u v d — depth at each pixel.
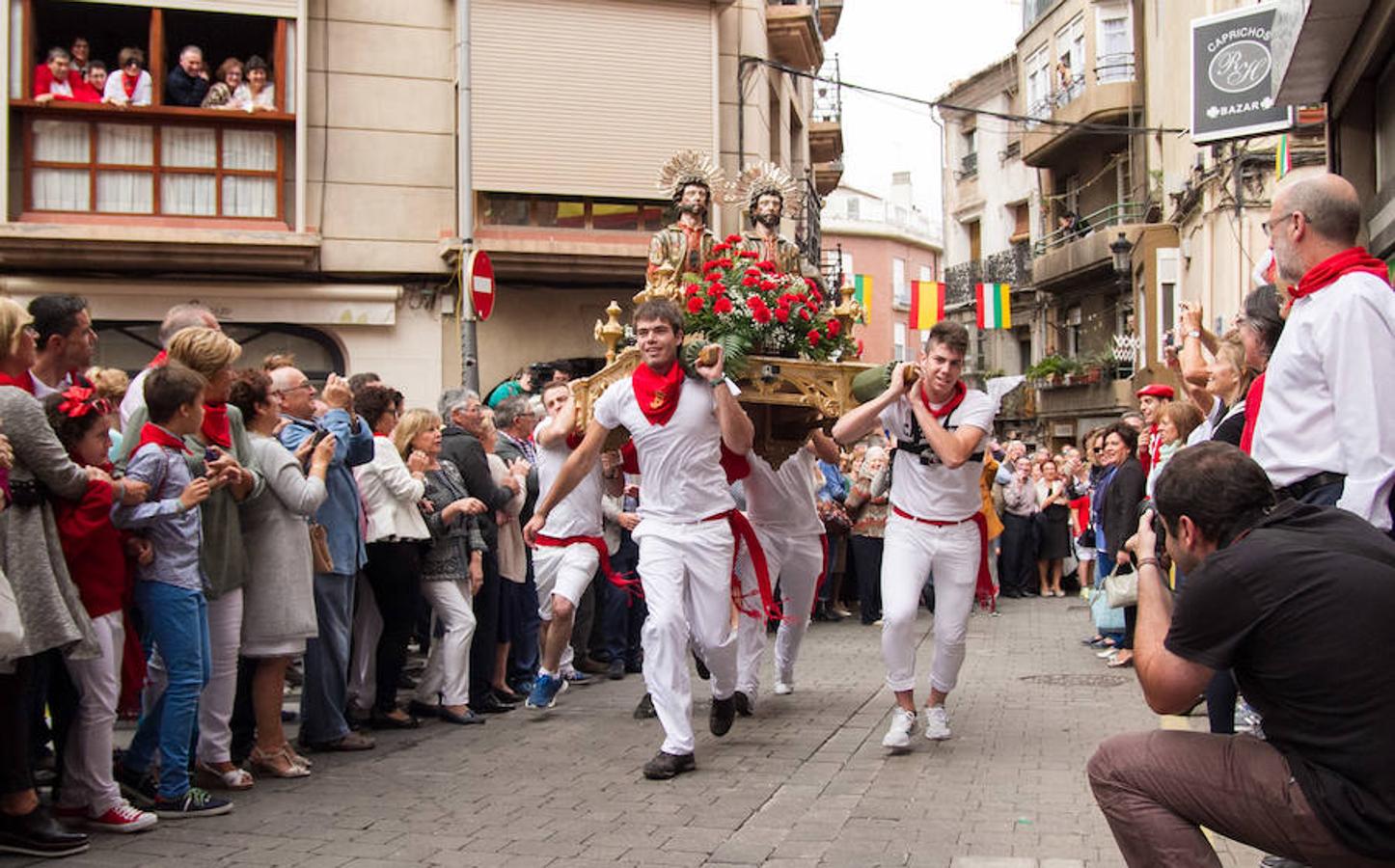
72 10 15.27
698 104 17.27
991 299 34.62
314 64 16.25
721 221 17.48
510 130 16.53
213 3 15.39
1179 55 25.44
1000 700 8.79
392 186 16.52
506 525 8.88
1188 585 3.39
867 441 16.12
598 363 17.53
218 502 6.08
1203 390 7.07
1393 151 8.95
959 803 5.83
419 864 4.98
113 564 5.43
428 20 16.62
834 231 52.44
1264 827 3.34
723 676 7.13
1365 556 3.29
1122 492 10.34
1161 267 25.64
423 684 8.34
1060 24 35.12
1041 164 37.12
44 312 6.05
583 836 5.36
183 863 4.99
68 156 15.27
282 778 6.49
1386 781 3.15
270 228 15.92
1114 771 3.56
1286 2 9.00
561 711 8.59
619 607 10.21
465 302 13.48
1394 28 8.04
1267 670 3.28
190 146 15.67
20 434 4.95
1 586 4.55
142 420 5.95
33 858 5.05
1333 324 4.06
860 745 7.19
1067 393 34.41
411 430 7.86
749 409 7.91
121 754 6.29
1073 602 16.75
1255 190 20.06
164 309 15.70
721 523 6.84
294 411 7.19
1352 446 3.99
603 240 17.05
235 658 6.21
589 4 16.83
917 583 6.95
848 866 4.90
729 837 5.32
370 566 7.75
